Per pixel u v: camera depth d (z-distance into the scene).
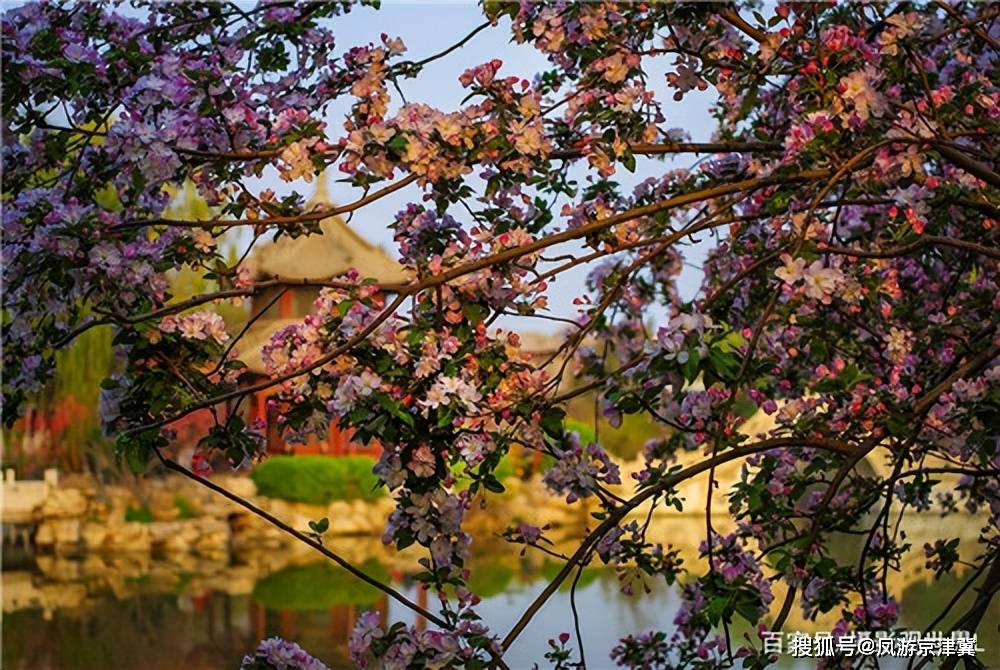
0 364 2.80
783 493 2.84
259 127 2.83
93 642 9.73
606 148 2.76
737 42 2.82
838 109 2.52
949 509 3.73
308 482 17.64
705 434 2.60
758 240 3.53
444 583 2.66
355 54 2.88
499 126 2.65
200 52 2.96
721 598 2.42
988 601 2.91
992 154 2.80
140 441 2.62
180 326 2.67
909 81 2.67
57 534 16.45
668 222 3.35
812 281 2.41
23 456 16.81
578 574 2.75
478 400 2.49
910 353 3.12
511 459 14.03
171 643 9.55
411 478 2.58
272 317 17.31
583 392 2.64
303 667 2.71
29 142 2.84
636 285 3.80
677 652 3.45
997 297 2.92
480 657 2.59
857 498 3.26
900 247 2.58
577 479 2.81
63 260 2.57
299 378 2.64
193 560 15.63
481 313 2.64
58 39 2.77
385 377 2.55
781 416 2.91
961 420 2.53
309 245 17.97
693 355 2.25
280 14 2.91
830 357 3.24
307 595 11.84
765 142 2.91
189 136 2.69
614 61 2.76
